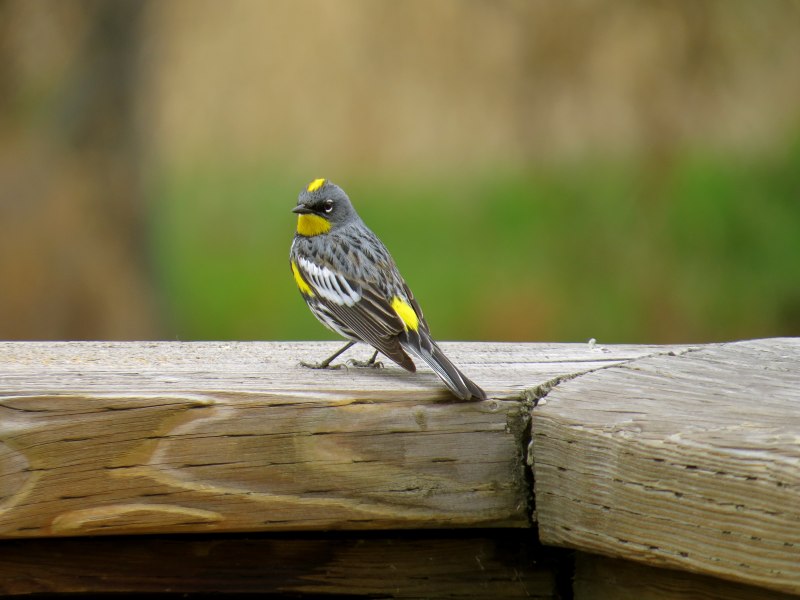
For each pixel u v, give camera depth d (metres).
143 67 16.53
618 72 15.84
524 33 15.73
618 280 19.17
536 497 3.97
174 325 17.42
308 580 4.20
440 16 16.72
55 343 5.42
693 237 18.84
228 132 20.53
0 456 3.83
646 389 4.12
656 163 16.69
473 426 4.04
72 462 3.88
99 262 16.16
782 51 15.92
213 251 21.77
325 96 19.48
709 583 3.69
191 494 3.92
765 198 19.05
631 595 3.95
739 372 4.41
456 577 4.23
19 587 4.11
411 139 19.56
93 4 15.99
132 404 3.88
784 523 3.23
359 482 3.99
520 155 17.95
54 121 16.08
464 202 21.48
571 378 4.37
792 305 19.08
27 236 15.99
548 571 4.24
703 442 3.44
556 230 19.80
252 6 19.12
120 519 3.90
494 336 19.12
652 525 3.57
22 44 15.91
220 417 3.93
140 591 4.16
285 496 3.96
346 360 6.61
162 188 18.00
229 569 4.18
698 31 15.45
